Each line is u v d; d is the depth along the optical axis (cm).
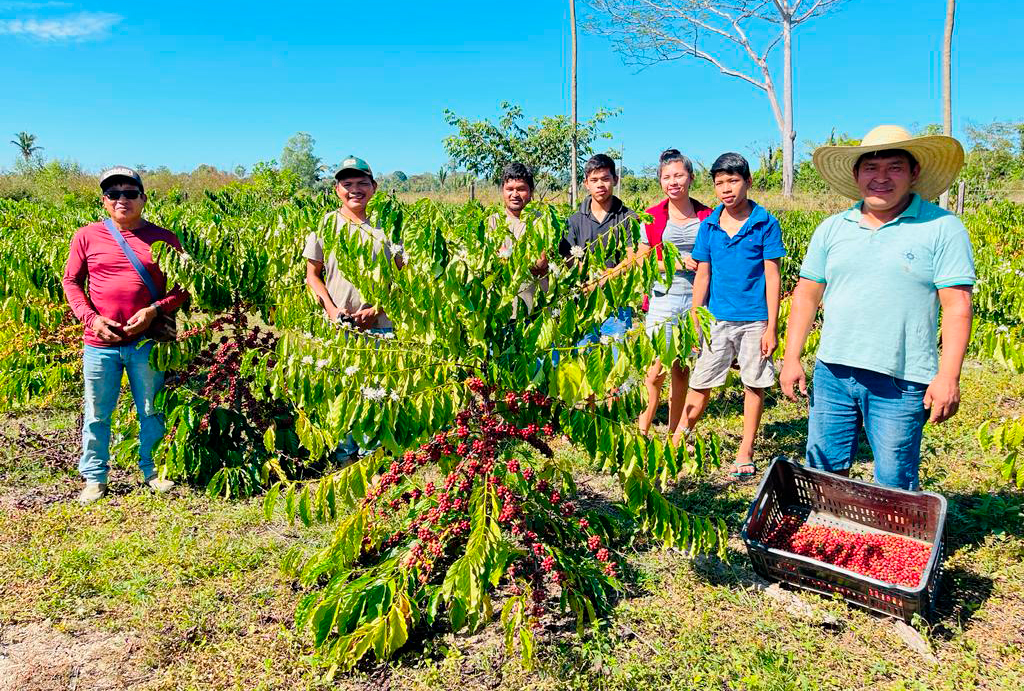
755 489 478
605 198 529
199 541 407
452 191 2538
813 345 656
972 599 348
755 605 346
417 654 315
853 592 338
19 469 499
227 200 1520
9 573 373
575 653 314
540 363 326
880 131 329
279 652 317
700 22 3806
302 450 505
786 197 3100
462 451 339
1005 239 977
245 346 484
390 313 310
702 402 512
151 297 460
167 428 461
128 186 446
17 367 572
